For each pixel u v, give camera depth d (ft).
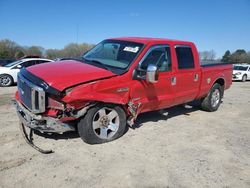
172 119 23.09
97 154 15.25
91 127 16.03
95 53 20.24
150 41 19.36
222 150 16.85
